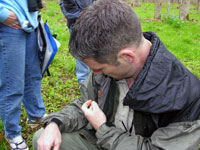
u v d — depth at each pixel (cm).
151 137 125
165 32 892
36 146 154
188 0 1288
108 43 99
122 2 105
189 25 1107
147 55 118
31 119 249
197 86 115
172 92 110
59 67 429
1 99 195
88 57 106
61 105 305
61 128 149
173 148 114
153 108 112
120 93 140
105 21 98
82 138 155
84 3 278
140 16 1414
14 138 215
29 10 190
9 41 178
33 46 211
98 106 143
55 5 1914
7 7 168
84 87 162
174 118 117
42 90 338
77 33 103
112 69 112
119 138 127
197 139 112
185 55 588
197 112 111
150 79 111
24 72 202
